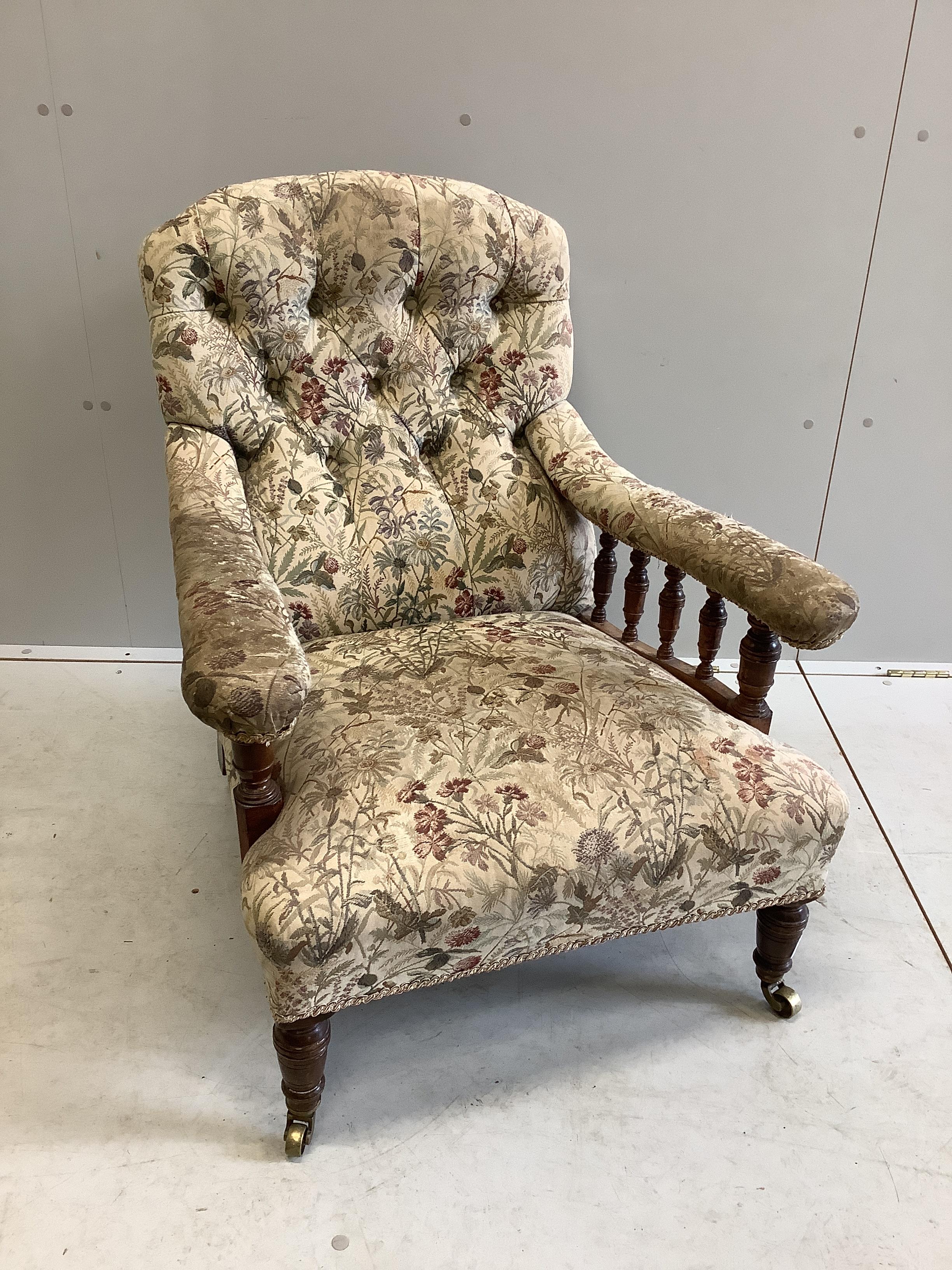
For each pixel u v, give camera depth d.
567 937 0.94
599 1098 1.08
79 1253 0.90
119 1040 1.13
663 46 1.45
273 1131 1.03
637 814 0.93
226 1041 1.14
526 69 1.46
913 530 1.88
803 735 1.77
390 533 1.28
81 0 1.39
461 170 1.54
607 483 1.25
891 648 2.01
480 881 0.87
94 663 1.92
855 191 1.58
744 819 0.95
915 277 1.65
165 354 1.16
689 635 1.97
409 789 0.91
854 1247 0.93
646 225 1.58
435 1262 0.91
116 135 1.49
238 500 1.13
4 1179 0.97
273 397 1.27
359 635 1.26
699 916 1.00
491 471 1.33
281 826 0.89
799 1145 1.02
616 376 1.71
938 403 1.75
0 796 1.54
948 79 1.50
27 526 1.81
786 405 1.75
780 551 1.02
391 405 1.31
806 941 1.30
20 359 1.66
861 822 1.54
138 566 1.86
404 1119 1.05
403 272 1.25
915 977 1.25
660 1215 0.95
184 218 1.17
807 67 1.48
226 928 1.30
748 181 1.56
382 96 1.47
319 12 1.41
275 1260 0.90
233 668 0.75
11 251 1.57
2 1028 1.14
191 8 1.40
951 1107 1.07
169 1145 1.01
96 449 1.74
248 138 1.50
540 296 1.34
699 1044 1.15
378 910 0.84
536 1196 0.97
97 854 1.43
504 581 1.33
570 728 1.00
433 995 1.22
